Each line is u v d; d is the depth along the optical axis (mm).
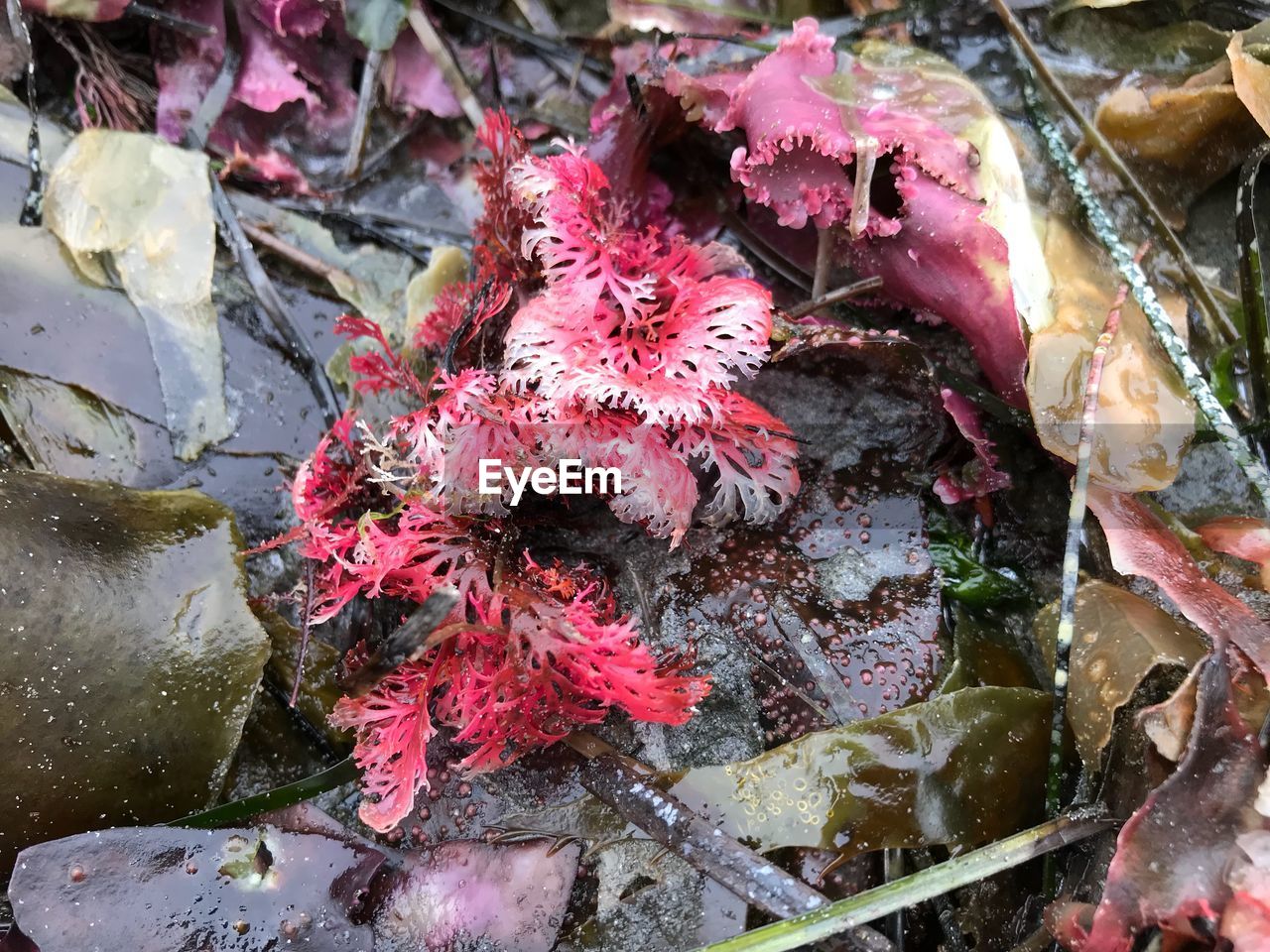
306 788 191
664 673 181
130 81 253
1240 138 226
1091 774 181
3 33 241
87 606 183
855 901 163
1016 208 200
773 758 180
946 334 222
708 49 243
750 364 183
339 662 195
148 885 172
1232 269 235
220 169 250
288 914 173
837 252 213
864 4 250
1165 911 153
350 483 197
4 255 220
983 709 185
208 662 192
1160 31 240
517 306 198
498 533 186
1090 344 198
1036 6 244
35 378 216
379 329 203
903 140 192
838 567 203
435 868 180
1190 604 170
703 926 174
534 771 188
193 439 225
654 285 187
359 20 248
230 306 237
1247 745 158
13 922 170
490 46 261
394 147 261
